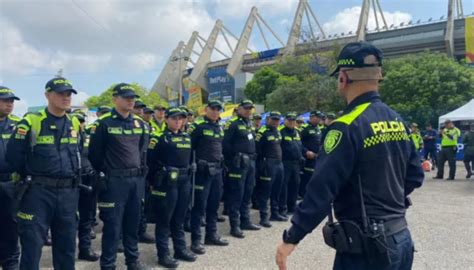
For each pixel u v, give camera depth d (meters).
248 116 6.38
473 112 16.83
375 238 1.84
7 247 4.46
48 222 3.63
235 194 6.14
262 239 6.00
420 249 5.37
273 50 70.75
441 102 25.80
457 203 8.59
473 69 28.53
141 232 5.86
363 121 1.92
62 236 3.70
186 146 4.95
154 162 4.86
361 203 1.89
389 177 1.95
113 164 4.23
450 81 26.11
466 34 45.59
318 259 5.02
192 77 80.69
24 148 3.57
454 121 17.33
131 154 4.32
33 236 3.53
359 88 2.04
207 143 5.45
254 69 72.81
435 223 6.80
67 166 3.68
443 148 12.70
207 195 5.46
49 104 3.71
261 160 6.89
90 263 4.96
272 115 6.96
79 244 5.11
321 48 37.47
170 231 5.11
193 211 5.34
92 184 4.45
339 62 2.07
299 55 41.22
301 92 30.27
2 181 4.40
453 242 5.69
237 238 6.06
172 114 4.91
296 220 1.87
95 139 4.19
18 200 3.59
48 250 5.38
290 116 7.70
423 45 50.19
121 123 4.30
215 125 5.61
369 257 1.86
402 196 2.03
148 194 4.96
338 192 1.90
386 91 28.61
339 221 1.98
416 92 27.09
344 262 1.96
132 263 4.46
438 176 12.89
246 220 6.59
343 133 1.88
